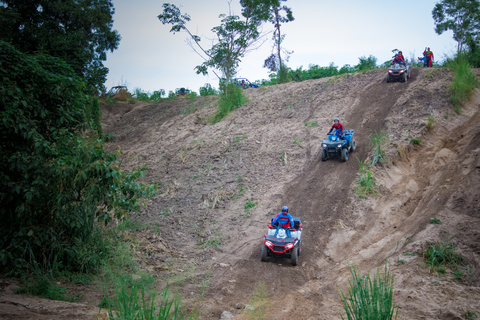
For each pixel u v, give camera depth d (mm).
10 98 9375
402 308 7809
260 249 12172
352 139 18500
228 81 29797
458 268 9805
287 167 18453
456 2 40219
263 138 22094
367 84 27094
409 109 21141
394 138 18625
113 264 9938
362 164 17172
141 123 33688
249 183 17469
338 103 24938
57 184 9250
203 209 15586
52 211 9250
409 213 13789
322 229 13242
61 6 33438
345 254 11625
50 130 10570
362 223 13211
